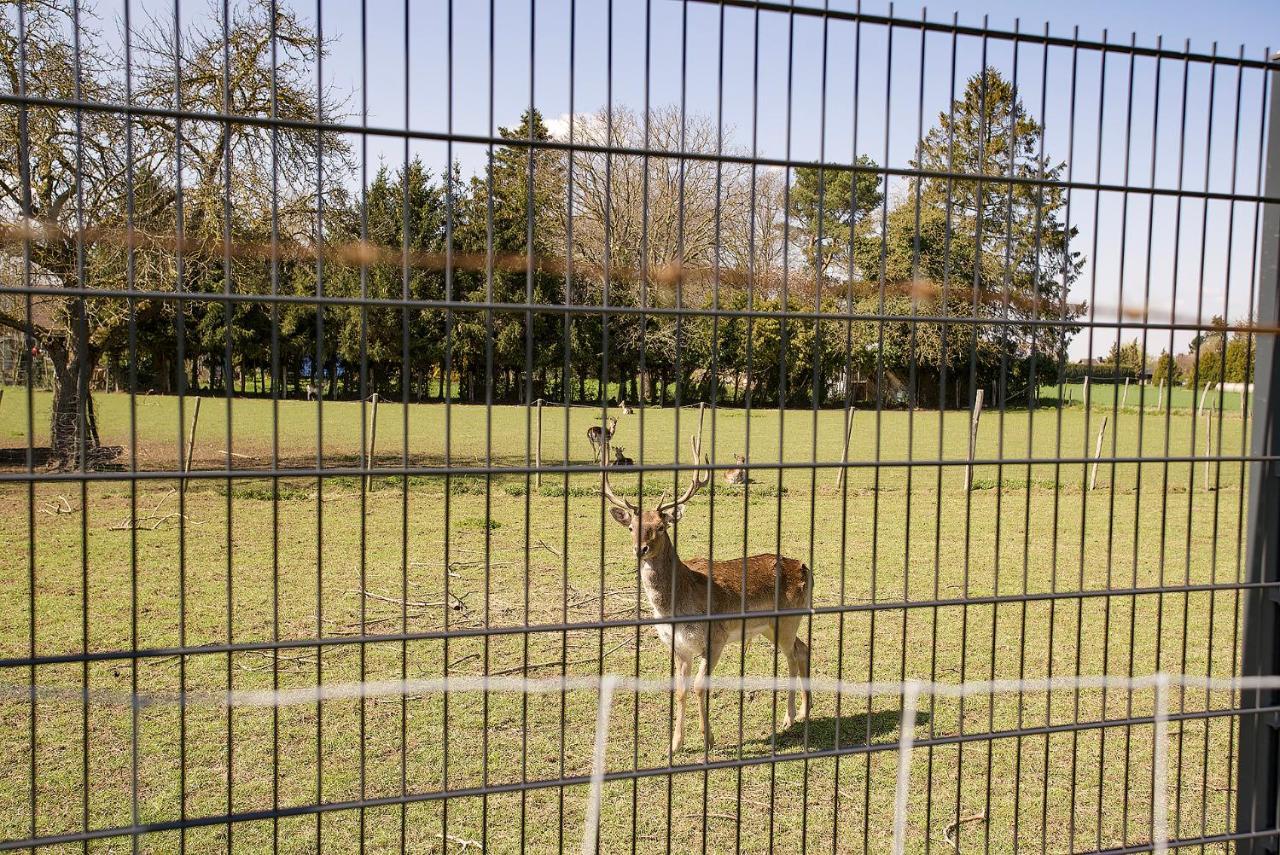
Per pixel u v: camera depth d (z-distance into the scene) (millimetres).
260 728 6402
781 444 3018
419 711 6766
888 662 8156
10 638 8398
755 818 5219
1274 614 3756
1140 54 3287
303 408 36000
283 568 11469
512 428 32188
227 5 2533
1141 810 5359
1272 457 3674
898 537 14523
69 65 18125
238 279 18156
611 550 12859
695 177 21156
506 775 5730
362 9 2611
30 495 2439
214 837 4918
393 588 10531
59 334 18578
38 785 5445
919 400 37969
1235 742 6395
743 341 29812
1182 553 13555
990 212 20547
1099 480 20875
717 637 6418
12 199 17734
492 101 2734
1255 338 3830
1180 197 3383
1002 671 7957
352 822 5105
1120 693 7406
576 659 8094
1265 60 3441
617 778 3105
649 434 30391
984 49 3125
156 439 25203
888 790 5590
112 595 9992
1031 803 5441
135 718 2631
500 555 12469
